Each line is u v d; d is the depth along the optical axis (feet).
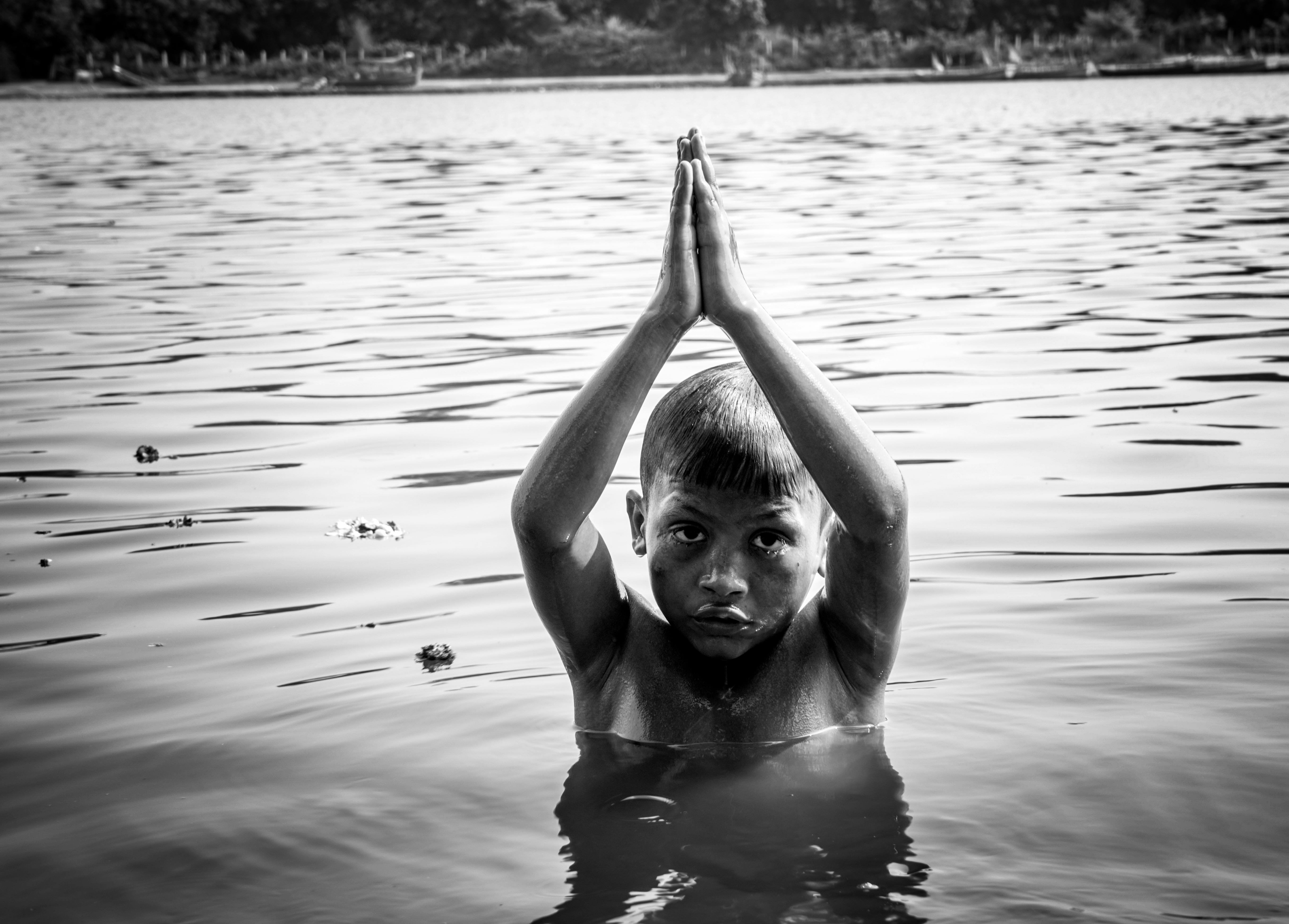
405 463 17.79
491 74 267.18
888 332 26.50
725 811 8.04
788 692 9.11
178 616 12.25
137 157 90.58
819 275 34.32
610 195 59.21
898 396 21.11
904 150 82.74
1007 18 284.00
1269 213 45.70
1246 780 8.27
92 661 11.10
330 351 25.82
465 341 26.68
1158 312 27.84
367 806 8.22
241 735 9.42
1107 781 8.30
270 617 12.18
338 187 66.13
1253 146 77.77
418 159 85.87
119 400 21.76
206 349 26.23
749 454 8.35
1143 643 10.87
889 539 8.35
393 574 13.39
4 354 25.86
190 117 156.56
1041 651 10.78
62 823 8.14
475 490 16.43
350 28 271.08
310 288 34.53
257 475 17.29
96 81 252.62
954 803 8.07
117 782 8.71
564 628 9.04
